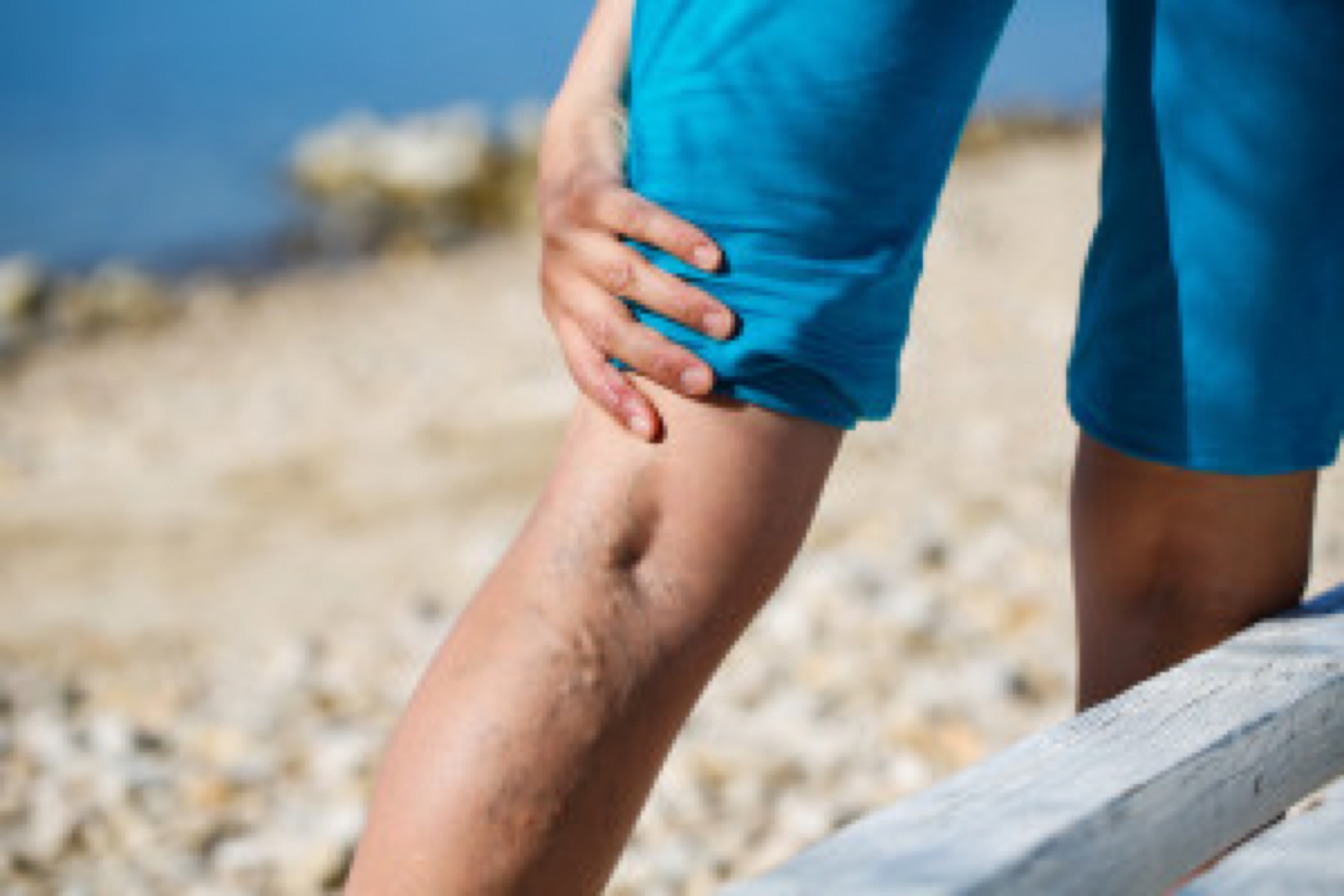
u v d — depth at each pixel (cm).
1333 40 168
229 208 1550
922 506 606
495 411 820
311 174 1658
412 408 840
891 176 144
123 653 528
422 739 142
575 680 141
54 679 500
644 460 144
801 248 142
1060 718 428
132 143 1897
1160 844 132
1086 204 1292
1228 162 170
